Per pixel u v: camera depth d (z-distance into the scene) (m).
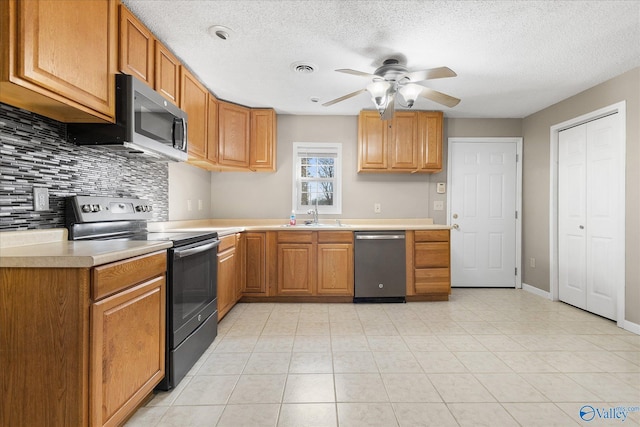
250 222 4.11
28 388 1.20
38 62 1.28
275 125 3.96
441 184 4.22
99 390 1.24
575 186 3.42
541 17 2.04
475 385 1.87
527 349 2.36
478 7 1.94
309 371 2.03
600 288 3.11
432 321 2.96
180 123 2.37
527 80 3.01
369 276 3.54
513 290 4.12
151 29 2.17
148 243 1.66
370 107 3.84
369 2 1.90
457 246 4.25
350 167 4.17
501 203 4.22
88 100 1.57
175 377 1.84
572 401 1.72
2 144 1.49
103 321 1.26
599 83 3.06
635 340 2.53
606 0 1.87
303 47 2.42
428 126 3.91
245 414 1.60
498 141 4.21
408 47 2.41
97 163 2.11
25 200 1.60
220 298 2.79
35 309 1.19
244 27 2.15
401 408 1.65
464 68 2.76
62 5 1.40
